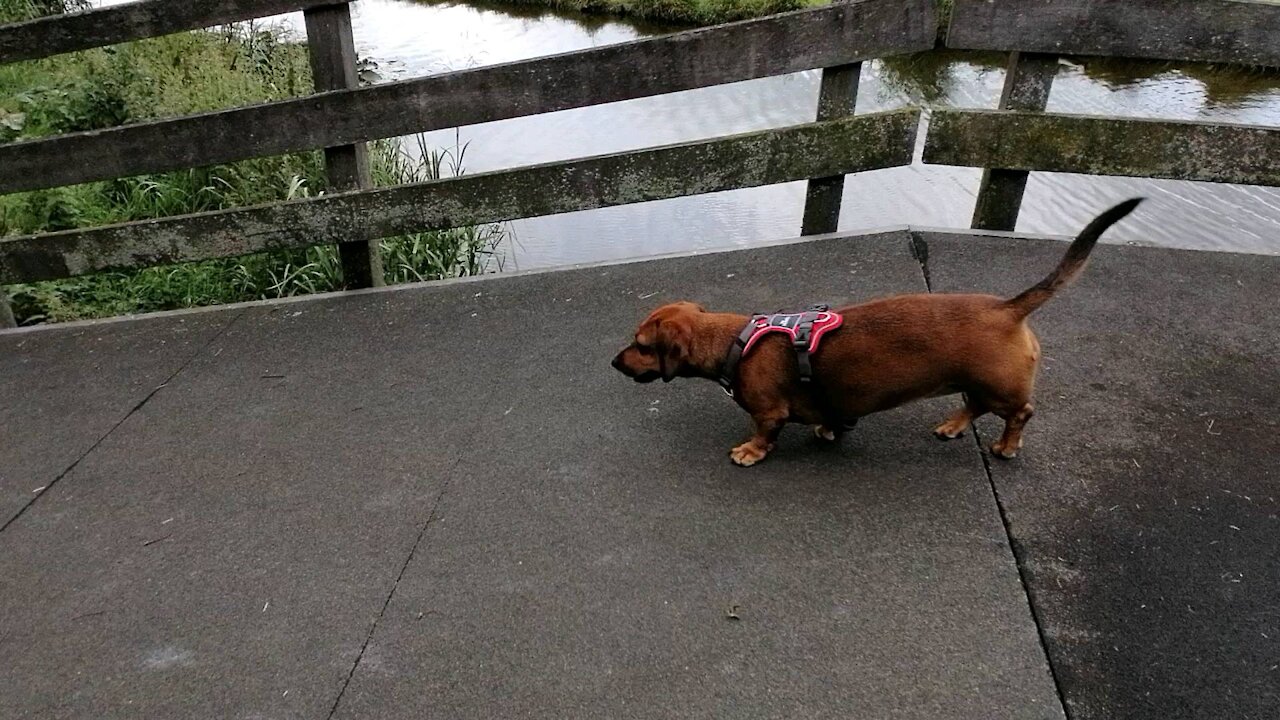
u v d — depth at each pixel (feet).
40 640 6.72
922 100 27.99
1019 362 6.94
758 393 7.47
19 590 7.25
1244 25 9.86
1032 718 5.44
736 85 32.50
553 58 10.66
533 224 22.58
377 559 7.25
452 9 49.08
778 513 7.34
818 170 11.55
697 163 11.44
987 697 5.59
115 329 12.07
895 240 12.00
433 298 12.00
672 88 10.85
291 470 8.55
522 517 7.58
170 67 23.53
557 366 9.96
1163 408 8.26
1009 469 7.59
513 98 10.99
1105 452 7.72
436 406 9.41
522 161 25.41
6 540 7.88
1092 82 28.48
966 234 12.02
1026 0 10.19
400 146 24.17
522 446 8.57
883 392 7.13
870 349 7.01
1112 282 10.66
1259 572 6.39
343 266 12.53
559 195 11.68
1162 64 29.63
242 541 7.61
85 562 7.52
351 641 6.46
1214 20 9.90
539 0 47.93
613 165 11.44
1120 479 7.38
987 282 10.78
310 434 9.12
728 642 6.15
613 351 10.15
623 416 8.91
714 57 10.64
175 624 6.76
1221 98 26.32
